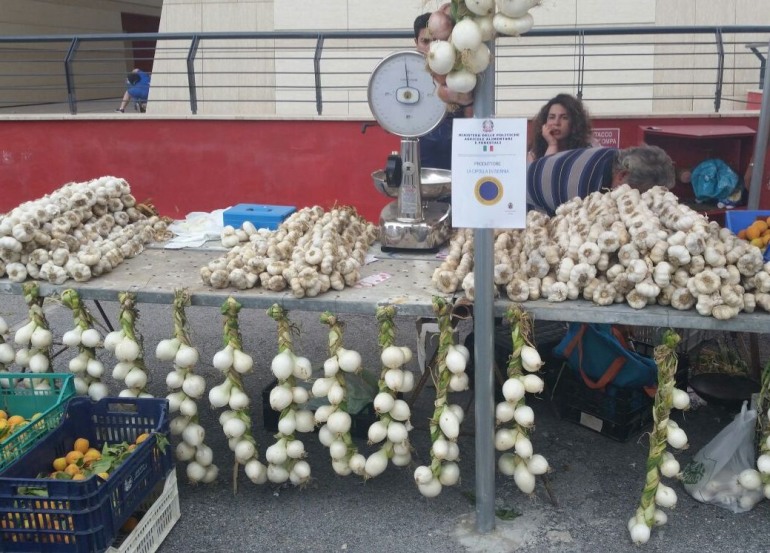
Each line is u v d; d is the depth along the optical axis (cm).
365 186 784
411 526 303
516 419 284
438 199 385
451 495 323
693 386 384
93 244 343
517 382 281
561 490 324
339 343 295
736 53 772
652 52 854
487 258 263
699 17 845
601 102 876
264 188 802
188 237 397
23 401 326
